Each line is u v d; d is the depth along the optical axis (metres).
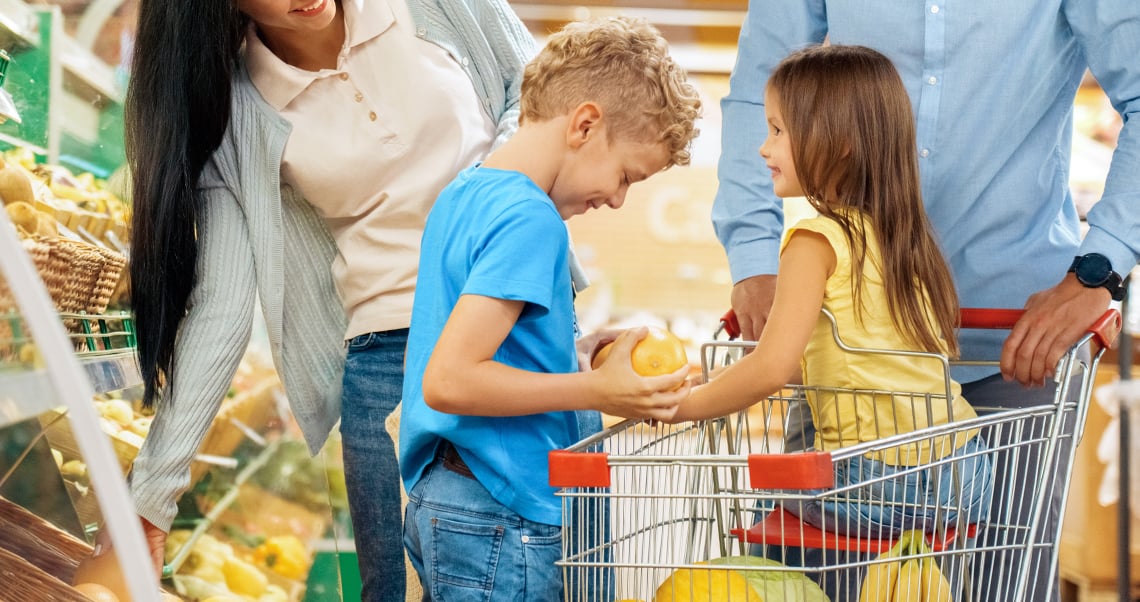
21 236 1.67
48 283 1.65
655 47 1.56
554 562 1.48
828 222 1.57
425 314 1.55
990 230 1.97
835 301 1.58
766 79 2.18
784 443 1.90
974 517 1.68
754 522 1.75
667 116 1.54
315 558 2.54
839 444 1.64
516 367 1.47
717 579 1.49
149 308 1.78
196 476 2.31
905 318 1.60
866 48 1.72
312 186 1.90
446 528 1.51
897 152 1.66
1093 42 1.88
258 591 2.26
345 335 2.04
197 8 1.73
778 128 1.74
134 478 1.76
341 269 2.01
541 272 1.40
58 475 1.50
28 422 1.46
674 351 1.42
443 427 1.48
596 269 6.43
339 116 1.90
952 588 1.63
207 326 1.83
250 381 2.57
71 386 0.88
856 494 1.60
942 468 1.61
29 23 1.98
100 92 2.15
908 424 1.62
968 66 1.91
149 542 1.78
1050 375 1.61
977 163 1.94
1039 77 1.92
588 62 1.51
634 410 1.41
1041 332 1.59
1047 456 1.52
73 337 1.74
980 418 1.46
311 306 2.04
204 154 1.83
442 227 1.54
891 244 1.62
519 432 1.51
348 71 1.89
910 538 1.50
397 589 2.09
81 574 1.47
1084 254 1.69
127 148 1.78
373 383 2.00
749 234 2.13
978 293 2.00
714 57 5.66
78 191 1.97
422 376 1.53
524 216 1.41
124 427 2.08
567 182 1.55
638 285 6.42
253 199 1.88
